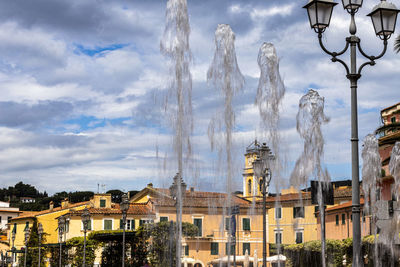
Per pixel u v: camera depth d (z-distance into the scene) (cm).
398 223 1872
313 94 1656
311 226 5909
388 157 3042
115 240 5091
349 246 3891
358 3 1110
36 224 7181
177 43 1922
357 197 1059
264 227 2222
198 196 5906
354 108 1091
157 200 5891
